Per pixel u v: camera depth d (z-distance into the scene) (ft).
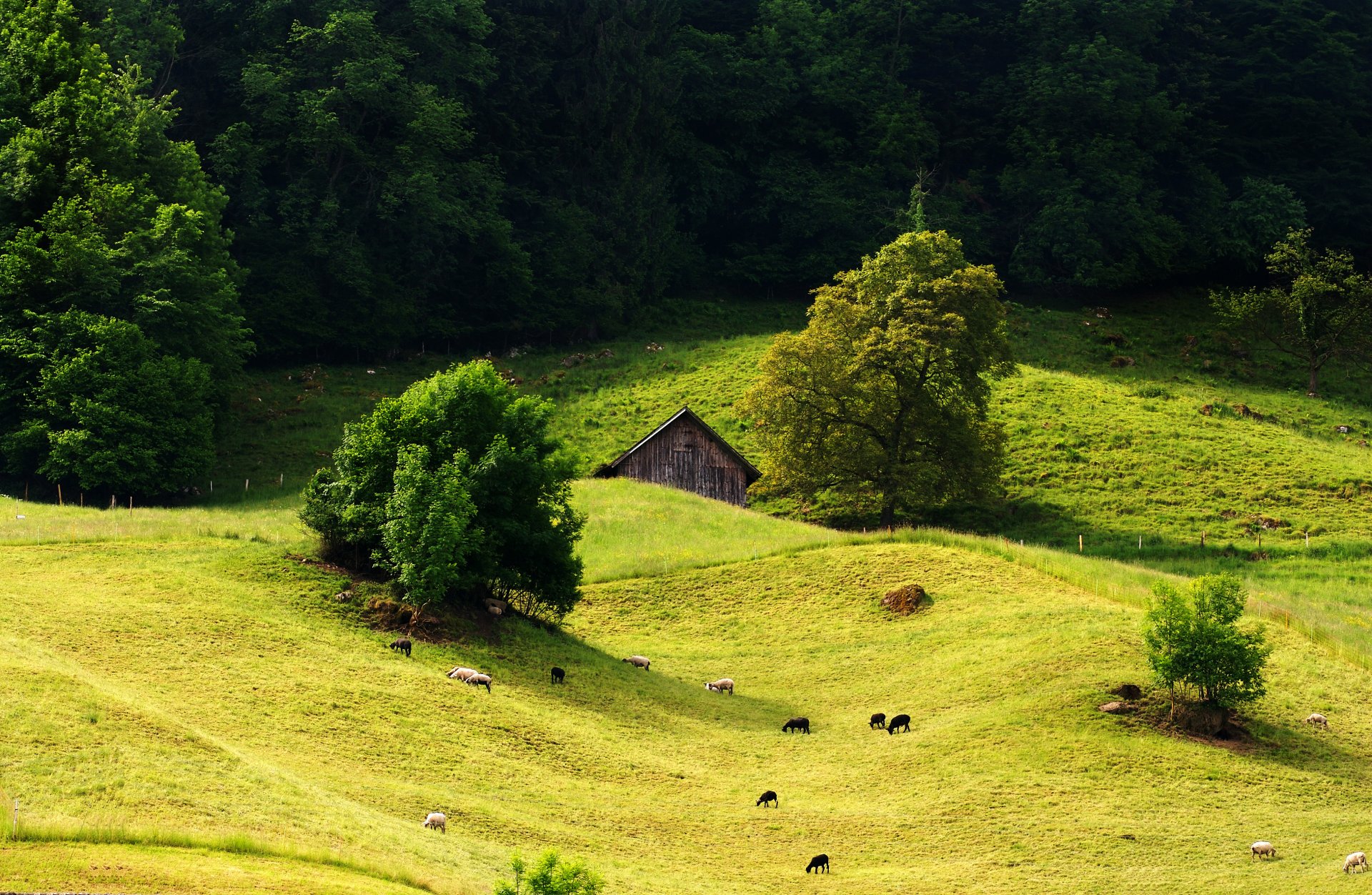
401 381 430.61
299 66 444.14
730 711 191.21
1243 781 163.32
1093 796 158.20
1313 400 426.10
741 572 253.85
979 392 326.65
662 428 344.08
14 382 299.58
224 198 357.82
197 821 115.03
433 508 194.29
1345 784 164.04
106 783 117.91
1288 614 213.87
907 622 225.76
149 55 411.75
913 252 334.44
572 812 144.87
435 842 125.18
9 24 327.26
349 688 165.37
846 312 330.13
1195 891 132.16
